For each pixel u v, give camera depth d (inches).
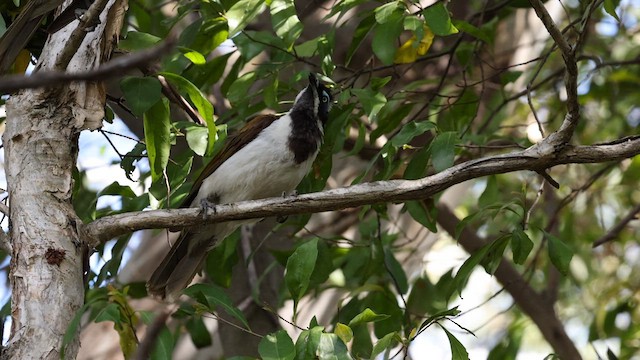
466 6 613.0
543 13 296.8
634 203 653.9
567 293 708.0
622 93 642.2
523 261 370.0
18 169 303.6
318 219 558.3
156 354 340.5
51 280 288.8
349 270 477.4
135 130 483.8
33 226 294.4
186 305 383.9
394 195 316.8
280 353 303.4
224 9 418.0
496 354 524.7
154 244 581.9
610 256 692.1
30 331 281.3
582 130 625.3
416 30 371.6
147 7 533.0
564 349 547.5
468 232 548.7
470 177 319.9
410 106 446.6
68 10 299.4
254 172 402.6
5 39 300.0
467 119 477.7
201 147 364.2
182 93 415.2
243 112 424.5
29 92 310.7
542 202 625.9
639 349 534.9
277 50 432.5
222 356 548.7
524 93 503.5
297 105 414.3
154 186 403.5
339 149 426.9
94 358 566.6
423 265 527.5
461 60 494.3
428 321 323.3
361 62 550.3
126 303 362.6
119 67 182.1
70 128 310.7
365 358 422.3
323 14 549.6
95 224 306.8
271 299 529.0
